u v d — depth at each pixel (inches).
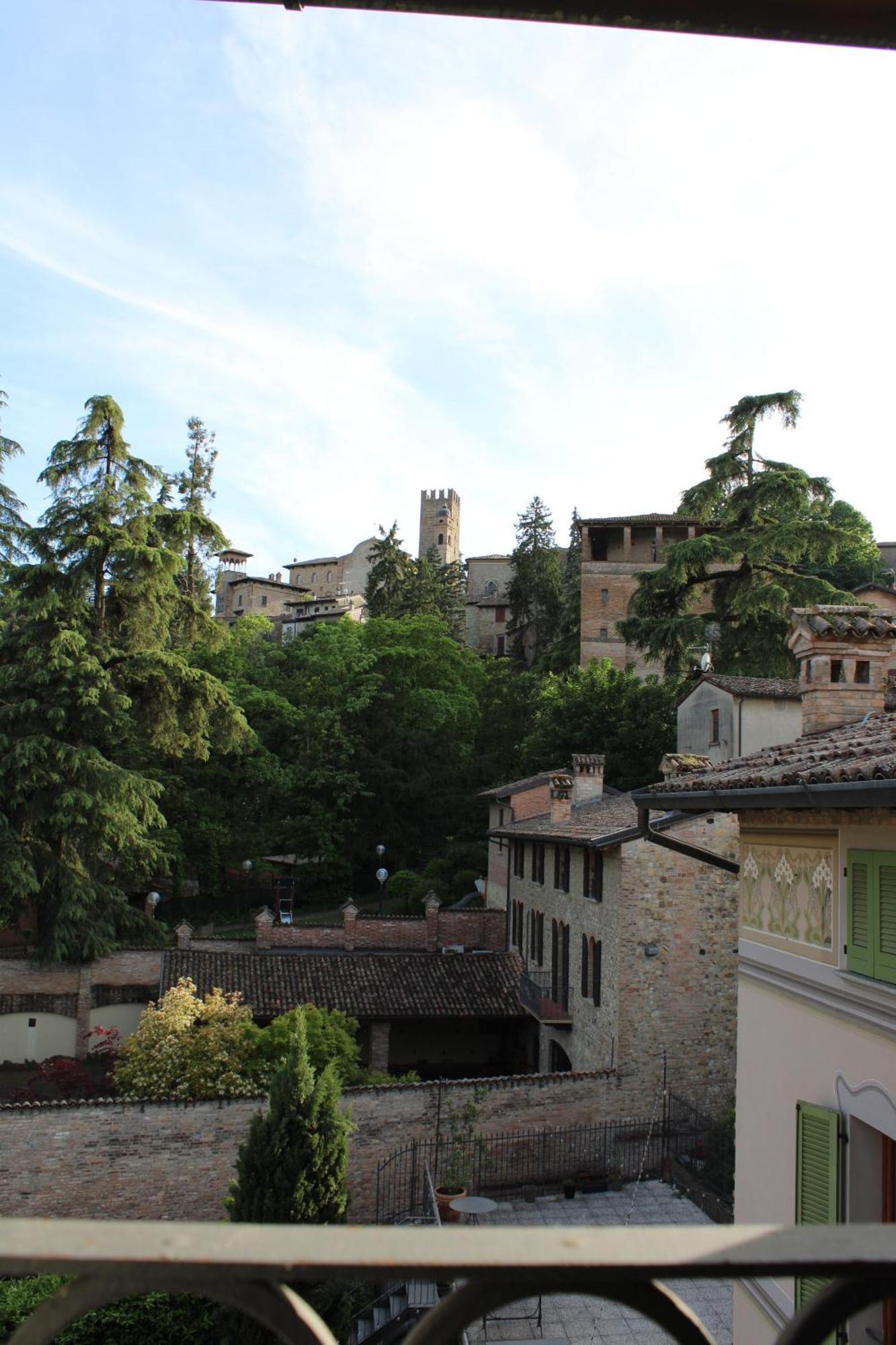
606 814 1056.8
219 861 1737.2
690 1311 59.1
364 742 1878.7
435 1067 1295.5
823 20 79.0
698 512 1624.0
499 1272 56.6
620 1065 852.6
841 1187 291.0
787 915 339.6
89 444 1279.5
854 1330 269.6
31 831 1213.7
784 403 1585.9
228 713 1349.7
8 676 1201.4
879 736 351.3
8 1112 738.2
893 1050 276.7
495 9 78.3
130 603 1307.8
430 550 4160.9
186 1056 853.8
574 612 2657.5
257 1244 56.3
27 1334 55.3
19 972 1219.9
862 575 2383.1
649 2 77.5
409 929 1355.8
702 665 1286.9
